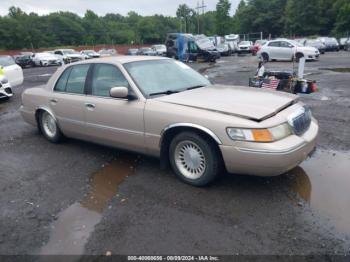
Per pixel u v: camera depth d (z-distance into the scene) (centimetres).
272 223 315
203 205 352
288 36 7400
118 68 446
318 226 308
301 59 974
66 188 407
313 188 380
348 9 5844
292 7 7162
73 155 520
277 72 952
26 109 602
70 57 3291
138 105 412
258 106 367
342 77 1330
